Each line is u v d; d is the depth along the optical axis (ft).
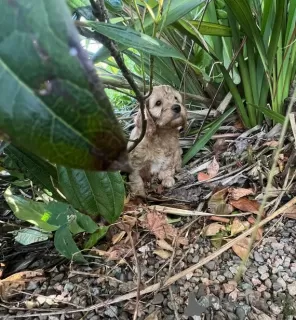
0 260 1.66
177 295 1.42
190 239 1.68
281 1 1.86
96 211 1.26
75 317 1.37
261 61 2.19
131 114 2.69
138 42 0.86
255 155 2.07
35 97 0.37
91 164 0.40
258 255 1.57
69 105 0.37
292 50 2.10
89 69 0.37
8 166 1.51
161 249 1.63
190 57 2.41
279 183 1.90
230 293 1.42
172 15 1.57
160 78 2.45
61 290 1.49
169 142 2.08
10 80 0.37
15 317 1.37
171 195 1.98
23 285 1.52
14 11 0.37
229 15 2.07
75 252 1.46
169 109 1.98
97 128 0.38
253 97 2.25
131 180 2.01
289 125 2.09
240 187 1.91
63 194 1.31
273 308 1.36
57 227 1.57
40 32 0.36
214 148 2.31
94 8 0.87
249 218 1.73
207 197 1.88
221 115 2.34
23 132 0.37
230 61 2.34
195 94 2.50
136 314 1.31
